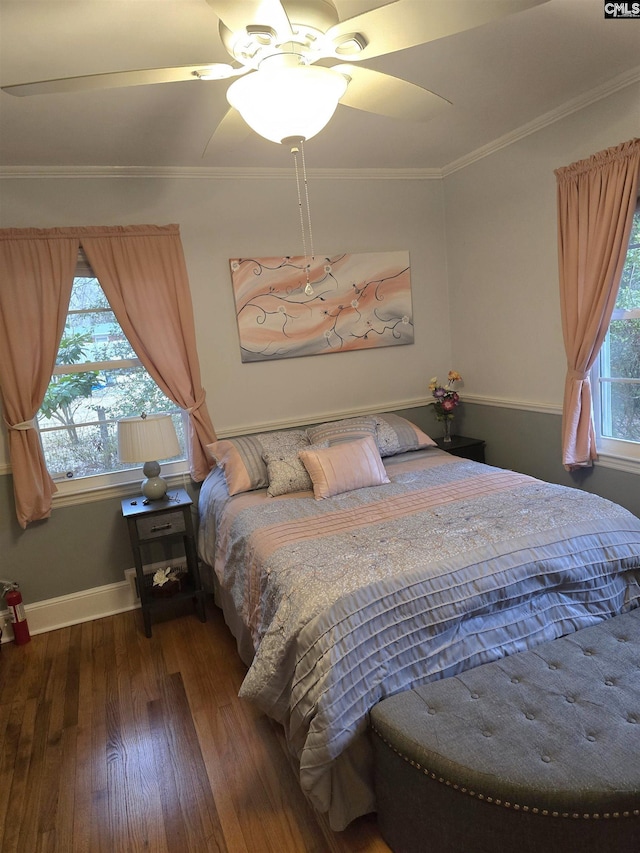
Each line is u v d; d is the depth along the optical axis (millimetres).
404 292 3854
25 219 2914
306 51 1502
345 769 1642
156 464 3098
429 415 4062
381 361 3877
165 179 3174
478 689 1617
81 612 3201
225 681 2498
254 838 1697
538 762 1354
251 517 2531
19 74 1935
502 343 3562
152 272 3137
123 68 1945
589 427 2895
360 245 3709
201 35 1770
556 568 1891
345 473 2771
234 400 3486
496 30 1965
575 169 2721
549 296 3141
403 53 2086
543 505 2252
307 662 1616
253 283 3426
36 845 1727
